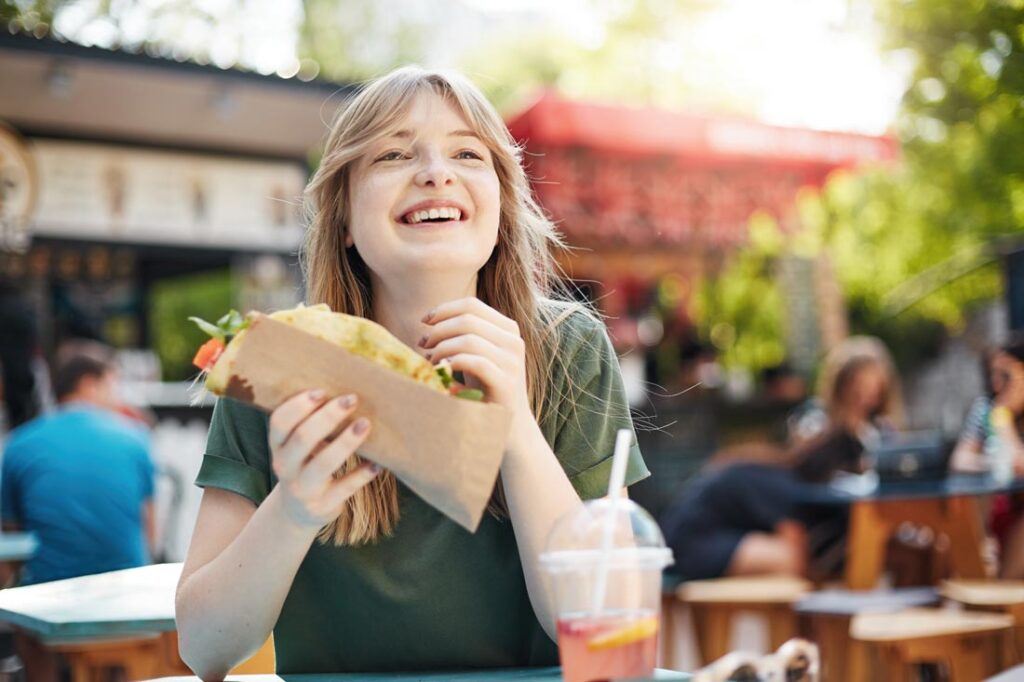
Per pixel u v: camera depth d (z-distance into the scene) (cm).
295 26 2097
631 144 692
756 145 736
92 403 484
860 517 467
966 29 747
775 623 464
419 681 150
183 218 856
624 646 128
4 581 479
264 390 129
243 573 149
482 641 174
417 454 129
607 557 130
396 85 174
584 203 693
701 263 779
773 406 895
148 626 230
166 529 567
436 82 175
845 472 541
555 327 187
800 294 912
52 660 402
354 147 170
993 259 883
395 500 172
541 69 1862
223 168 867
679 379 927
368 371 128
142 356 1023
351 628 174
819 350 907
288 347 129
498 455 129
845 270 1191
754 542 516
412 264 167
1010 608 399
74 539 448
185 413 781
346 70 2114
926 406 1191
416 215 168
